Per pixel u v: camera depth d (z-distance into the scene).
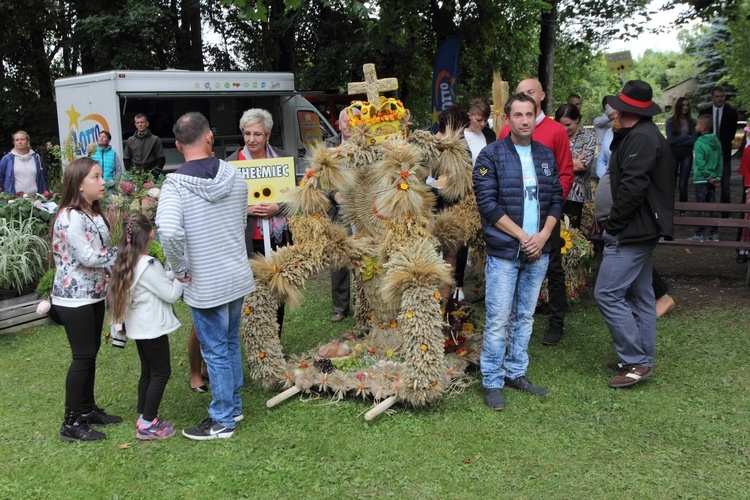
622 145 4.10
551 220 3.95
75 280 3.68
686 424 3.65
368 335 4.59
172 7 14.45
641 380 4.26
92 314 3.73
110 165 8.99
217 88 10.60
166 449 3.61
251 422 3.89
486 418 3.82
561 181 4.93
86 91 10.17
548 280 5.04
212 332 3.61
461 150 4.12
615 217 4.10
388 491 3.14
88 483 3.29
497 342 3.96
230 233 3.57
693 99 32.28
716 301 5.81
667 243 6.28
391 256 3.92
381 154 4.02
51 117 16.16
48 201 6.66
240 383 3.85
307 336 5.48
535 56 18.67
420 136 4.09
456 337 4.50
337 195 4.39
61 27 15.08
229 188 3.55
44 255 6.24
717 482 3.10
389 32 11.54
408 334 3.79
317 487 3.19
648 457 3.34
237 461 3.44
